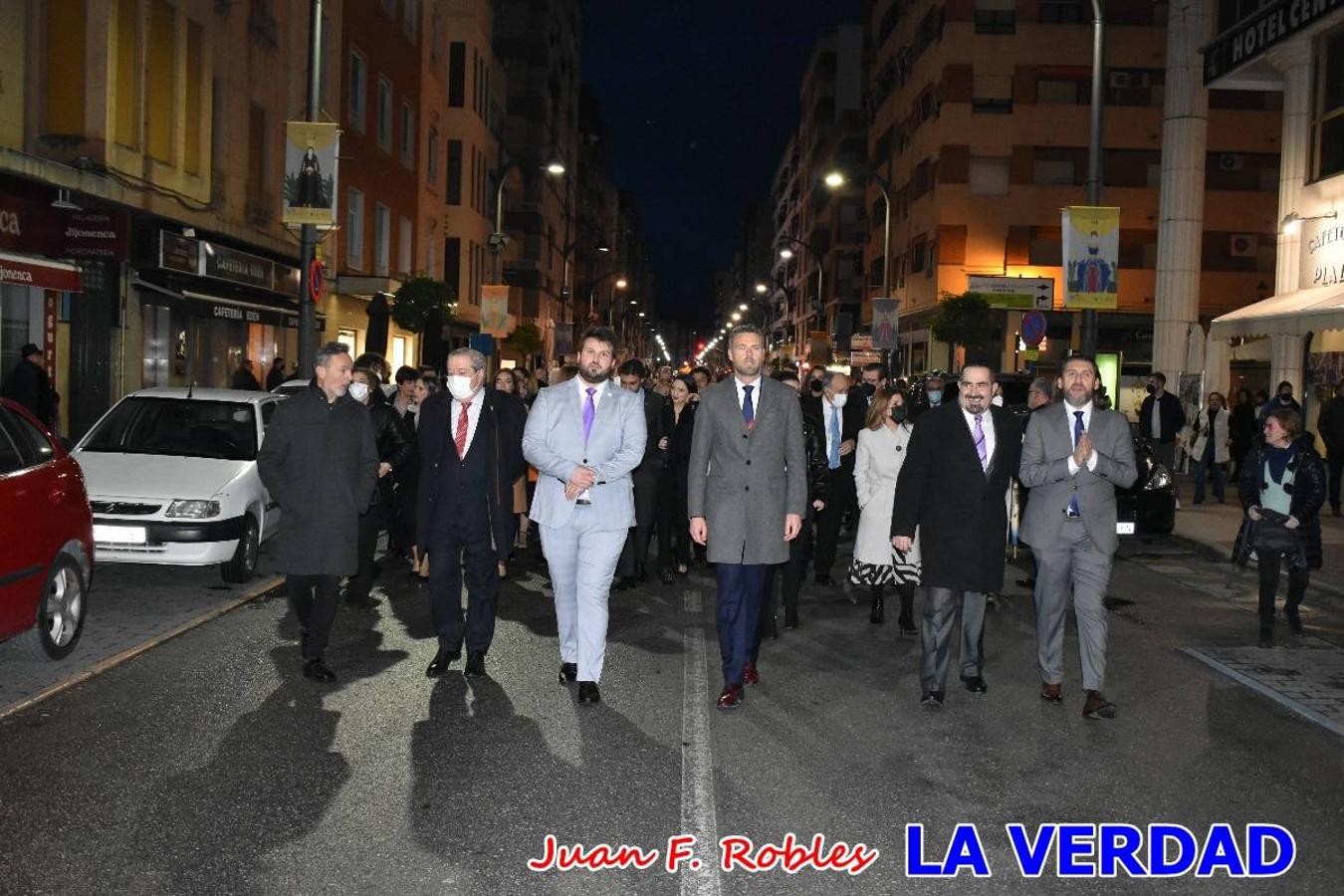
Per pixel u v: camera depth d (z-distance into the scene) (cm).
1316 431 2045
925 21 4728
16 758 570
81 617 792
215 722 633
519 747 600
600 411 704
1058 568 699
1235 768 593
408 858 459
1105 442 686
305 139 1727
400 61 3572
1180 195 2812
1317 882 457
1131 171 4391
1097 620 682
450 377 741
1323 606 1062
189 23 2117
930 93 4625
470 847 471
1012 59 4372
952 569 688
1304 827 514
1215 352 2436
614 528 699
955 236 4409
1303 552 904
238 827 486
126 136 1889
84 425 1844
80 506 794
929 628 696
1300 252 2094
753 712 677
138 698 678
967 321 3753
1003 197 4394
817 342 4406
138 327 1981
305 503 716
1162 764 597
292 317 2622
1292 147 2119
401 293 3031
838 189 7525
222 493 1011
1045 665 714
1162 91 4369
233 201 2361
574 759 583
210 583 1044
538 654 812
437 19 4103
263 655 787
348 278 2978
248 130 2427
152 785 533
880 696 720
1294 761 606
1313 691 750
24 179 1619
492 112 5212
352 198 3189
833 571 1245
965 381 696
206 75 2183
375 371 991
